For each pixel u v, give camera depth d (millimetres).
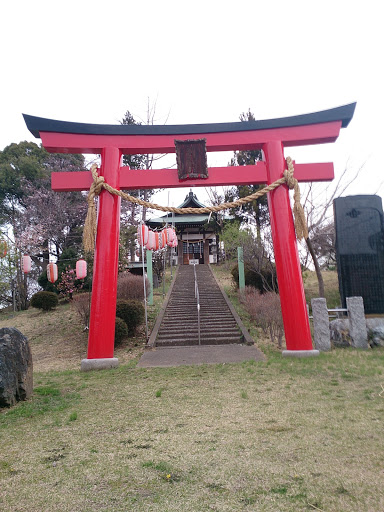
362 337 9336
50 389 6418
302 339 8719
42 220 27609
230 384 6336
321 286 12688
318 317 9375
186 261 33469
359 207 11148
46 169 30656
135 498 2709
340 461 3170
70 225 30109
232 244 19109
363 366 7105
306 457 3281
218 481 2920
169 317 14328
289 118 9766
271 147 9711
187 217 33031
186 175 9695
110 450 3662
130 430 4238
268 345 10625
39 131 9570
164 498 2689
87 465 3326
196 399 5473
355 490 2691
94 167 9477
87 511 2553
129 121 27594
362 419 4227
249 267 17422
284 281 9039
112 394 6051
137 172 9805
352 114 9617
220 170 9812
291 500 2594
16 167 29547
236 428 4145
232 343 11492
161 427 4297
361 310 9445
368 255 10906
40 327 15586
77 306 14219
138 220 27844
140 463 3316
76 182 9719
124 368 8422
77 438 4051
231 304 15781
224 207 9266
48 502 2701
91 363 8562
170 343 11562
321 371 6930
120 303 12531
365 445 3486
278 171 9539
